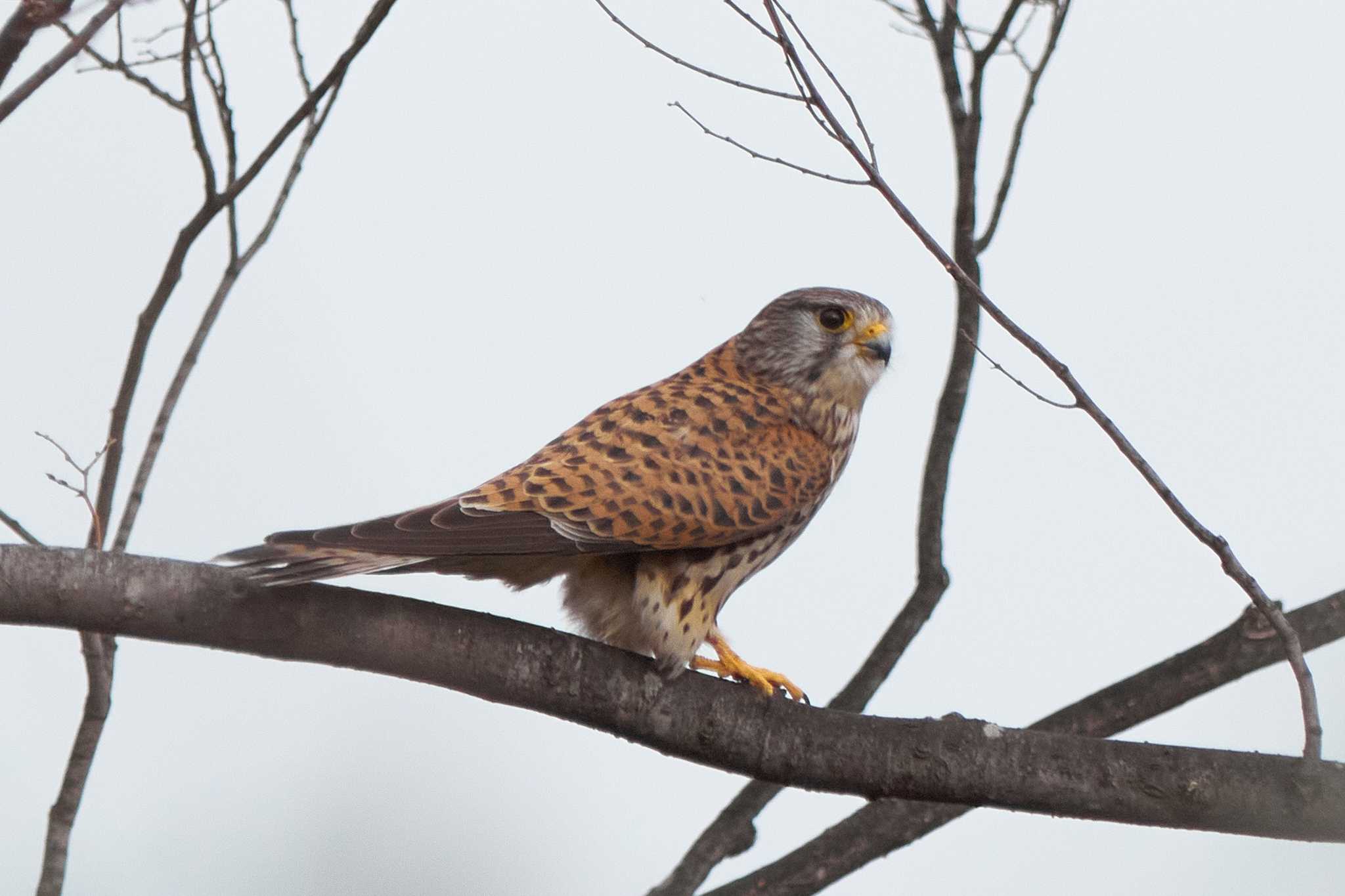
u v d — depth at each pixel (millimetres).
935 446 12961
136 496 9750
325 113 10664
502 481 10641
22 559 8703
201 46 10219
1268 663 11680
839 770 9836
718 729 9891
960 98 12961
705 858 12141
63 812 9867
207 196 9992
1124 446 9117
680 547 10914
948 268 9047
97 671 9836
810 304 12617
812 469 12047
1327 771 9375
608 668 9797
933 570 12906
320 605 9164
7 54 8641
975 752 9719
